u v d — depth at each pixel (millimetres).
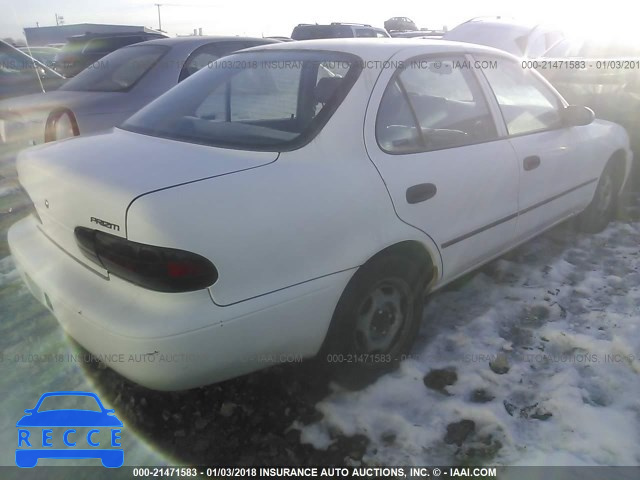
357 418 2562
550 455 2322
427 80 2992
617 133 4496
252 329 2191
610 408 2549
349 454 2383
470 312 3365
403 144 2771
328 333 2518
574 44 8859
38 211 2607
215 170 2256
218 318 2086
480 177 3055
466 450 2375
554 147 3674
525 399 2641
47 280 2400
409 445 2410
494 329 3186
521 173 3361
